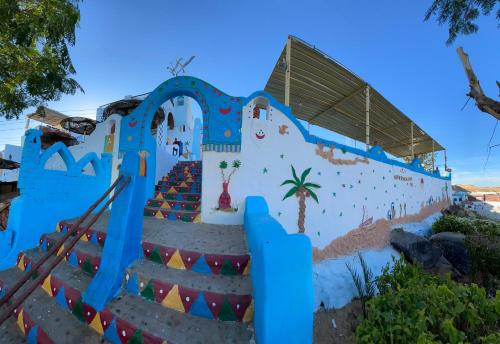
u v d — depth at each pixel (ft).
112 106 30.86
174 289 9.16
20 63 20.61
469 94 12.40
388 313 6.82
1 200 31.24
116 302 9.33
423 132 41.70
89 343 8.36
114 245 10.58
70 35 20.72
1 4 16.83
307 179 18.42
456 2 15.17
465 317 6.73
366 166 23.85
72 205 17.94
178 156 39.75
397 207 29.30
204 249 11.36
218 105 17.40
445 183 53.88
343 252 20.15
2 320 6.88
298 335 6.28
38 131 16.01
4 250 14.39
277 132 17.75
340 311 15.90
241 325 8.27
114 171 20.84
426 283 9.27
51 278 11.16
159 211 17.98
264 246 6.34
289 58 19.38
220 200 16.66
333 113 33.83
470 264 19.15
